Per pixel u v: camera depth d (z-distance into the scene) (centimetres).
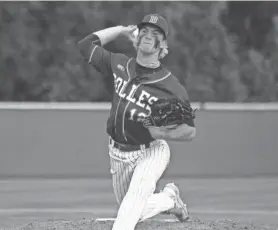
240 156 5491
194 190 4641
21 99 7288
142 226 2267
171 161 5416
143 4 7119
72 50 7188
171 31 7006
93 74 7131
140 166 2011
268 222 3344
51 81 7194
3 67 7212
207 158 5456
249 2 8175
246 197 4334
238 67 7381
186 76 7056
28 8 7175
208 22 7100
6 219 3450
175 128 1920
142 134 1986
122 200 2147
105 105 5447
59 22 7200
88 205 3959
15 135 5300
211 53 7081
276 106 5528
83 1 7188
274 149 5519
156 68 1961
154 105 1923
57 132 5338
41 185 4881
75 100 7075
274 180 5256
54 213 3653
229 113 5472
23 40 7188
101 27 7194
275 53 7781
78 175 5353
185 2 7156
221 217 3525
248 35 8325
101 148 5369
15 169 5303
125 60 2012
